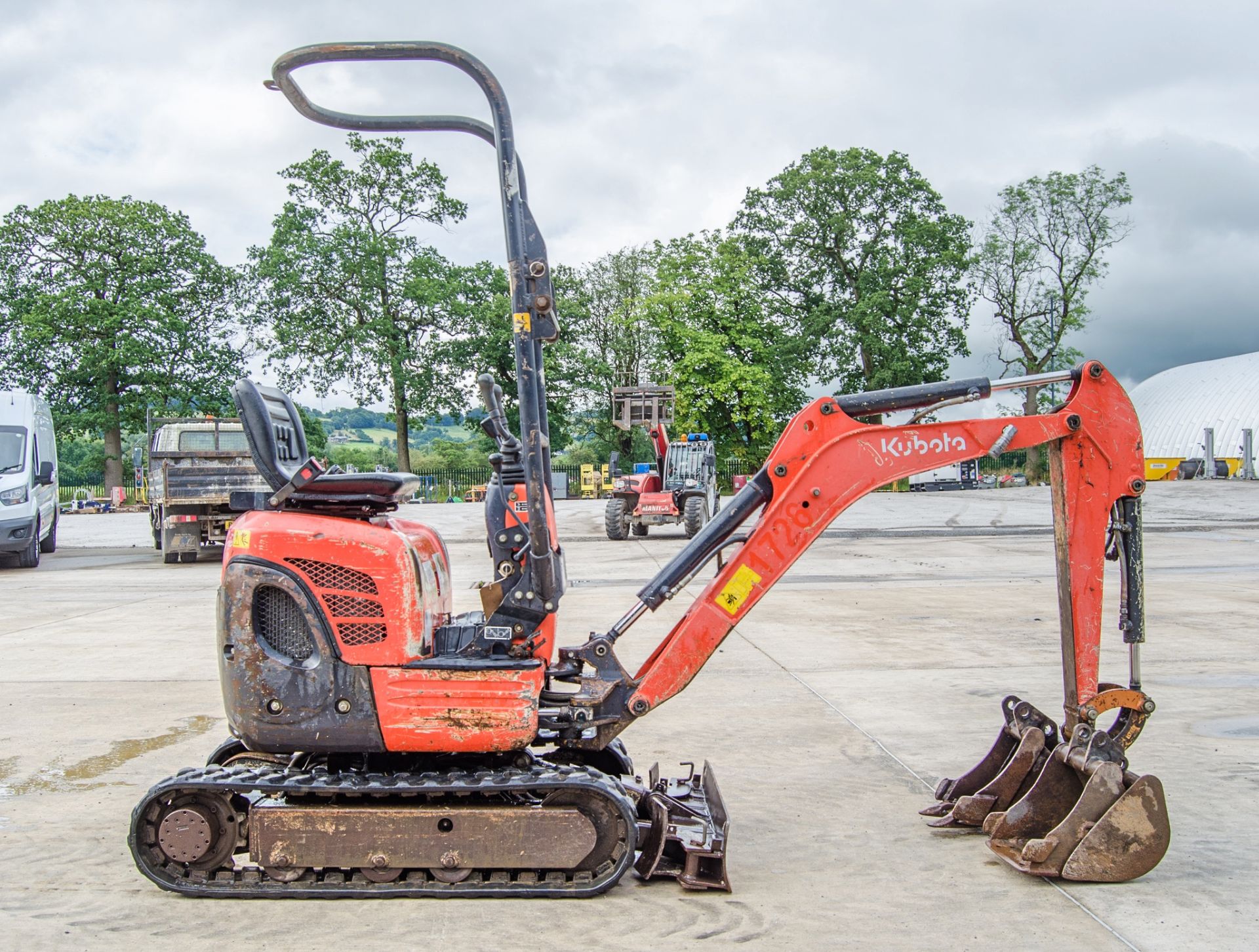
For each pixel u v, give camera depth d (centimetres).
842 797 495
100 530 2891
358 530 382
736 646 897
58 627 1066
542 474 390
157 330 4516
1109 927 346
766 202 4866
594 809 373
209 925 352
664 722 640
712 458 2303
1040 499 3488
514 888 369
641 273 5434
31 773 550
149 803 376
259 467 391
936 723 631
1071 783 411
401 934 343
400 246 4666
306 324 4478
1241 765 532
